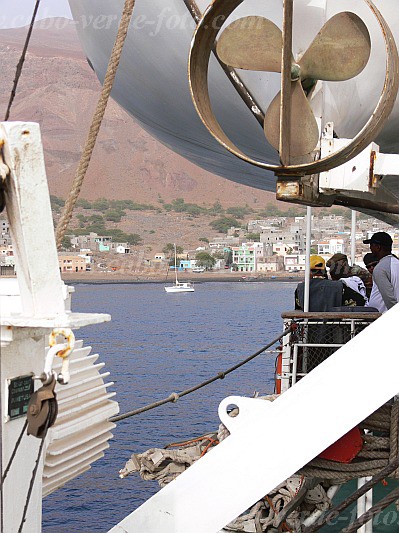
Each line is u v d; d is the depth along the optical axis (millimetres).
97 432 3541
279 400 3178
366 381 3049
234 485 3164
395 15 4230
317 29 4281
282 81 3389
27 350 2490
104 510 33781
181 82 5148
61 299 2332
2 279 3047
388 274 6055
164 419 51375
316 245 172500
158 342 102125
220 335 110625
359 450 3453
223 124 5262
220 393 62250
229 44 3828
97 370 3629
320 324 6137
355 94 4348
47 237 2271
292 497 4633
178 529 3209
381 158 3756
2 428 2412
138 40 5016
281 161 3426
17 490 2529
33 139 2178
